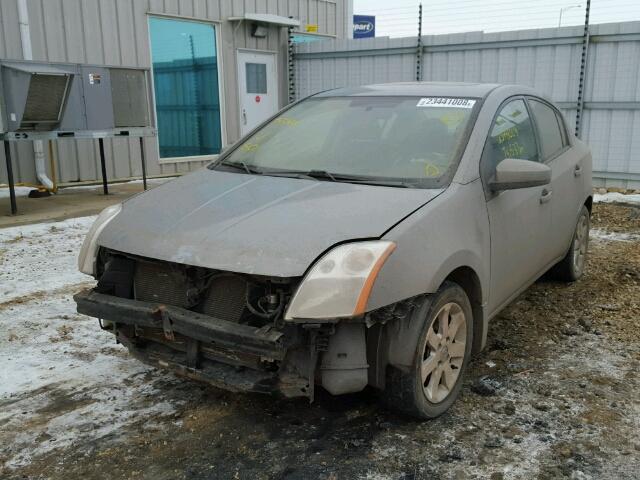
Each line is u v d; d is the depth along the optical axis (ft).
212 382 9.56
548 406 10.83
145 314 9.64
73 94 26.96
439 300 9.89
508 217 11.96
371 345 9.36
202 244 9.44
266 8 42.19
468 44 35.94
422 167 11.24
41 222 25.03
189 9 37.22
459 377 10.84
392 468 9.11
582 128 33.60
